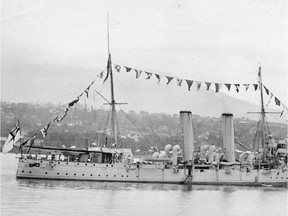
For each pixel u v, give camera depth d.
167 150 62.56
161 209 37.94
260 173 64.38
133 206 38.59
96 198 42.22
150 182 58.72
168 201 42.56
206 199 45.59
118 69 59.59
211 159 64.06
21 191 44.91
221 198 47.06
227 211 38.88
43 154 65.50
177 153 62.09
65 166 55.69
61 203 38.47
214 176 61.97
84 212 34.84
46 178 55.47
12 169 80.69
